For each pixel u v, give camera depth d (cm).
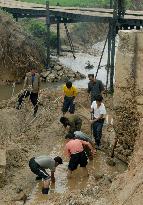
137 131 1023
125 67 1069
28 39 2286
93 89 1372
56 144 1274
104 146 1241
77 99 1686
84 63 2655
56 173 1098
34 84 1455
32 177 1072
